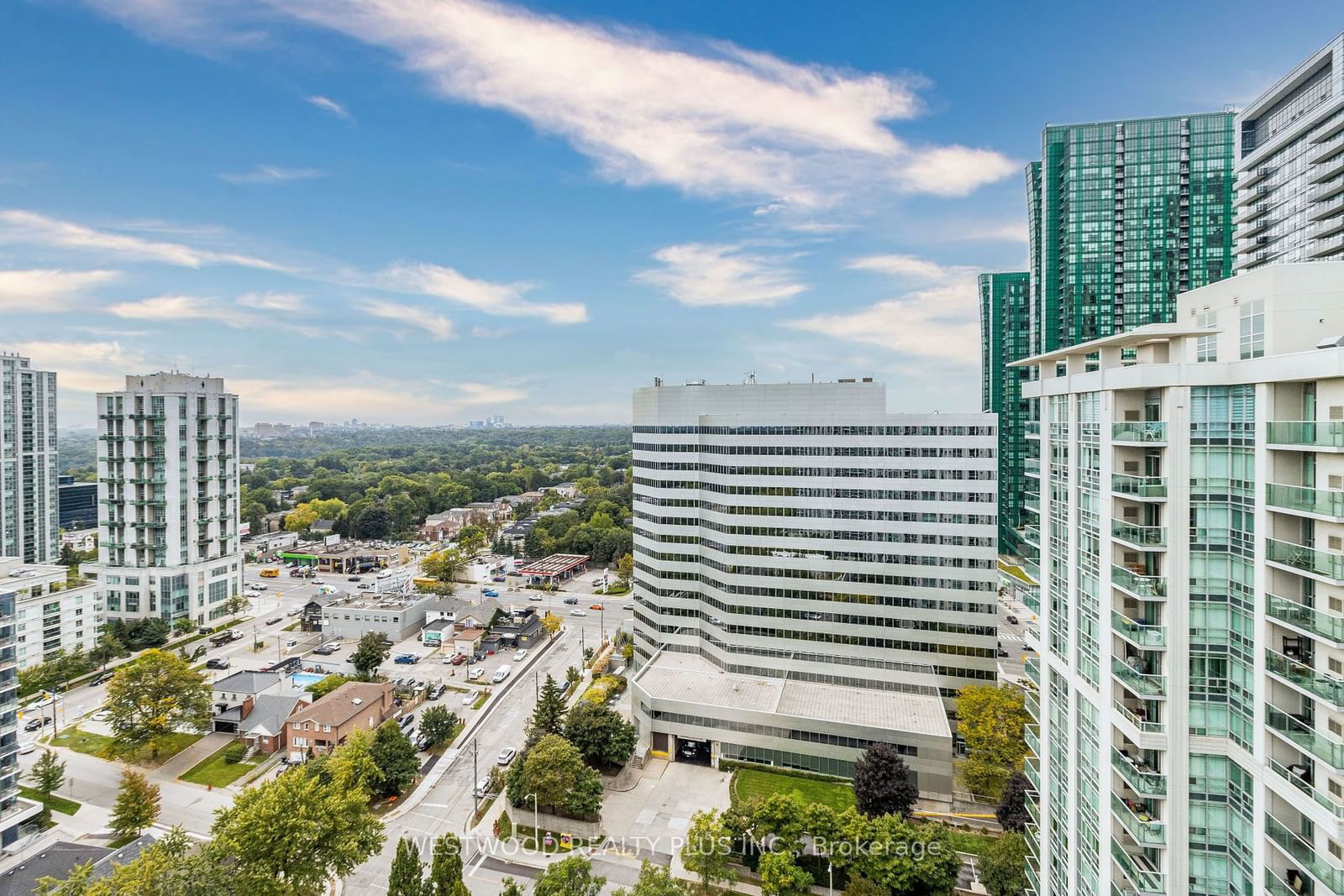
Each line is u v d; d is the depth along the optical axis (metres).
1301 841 30.52
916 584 91.62
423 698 103.81
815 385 100.69
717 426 100.94
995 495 88.94
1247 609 33.22
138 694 82.12
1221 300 39.19
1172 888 34.94
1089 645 41.28
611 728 80.44
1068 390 43.22
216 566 143.38
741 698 87.75
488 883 60.66
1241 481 33.53
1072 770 43.50
